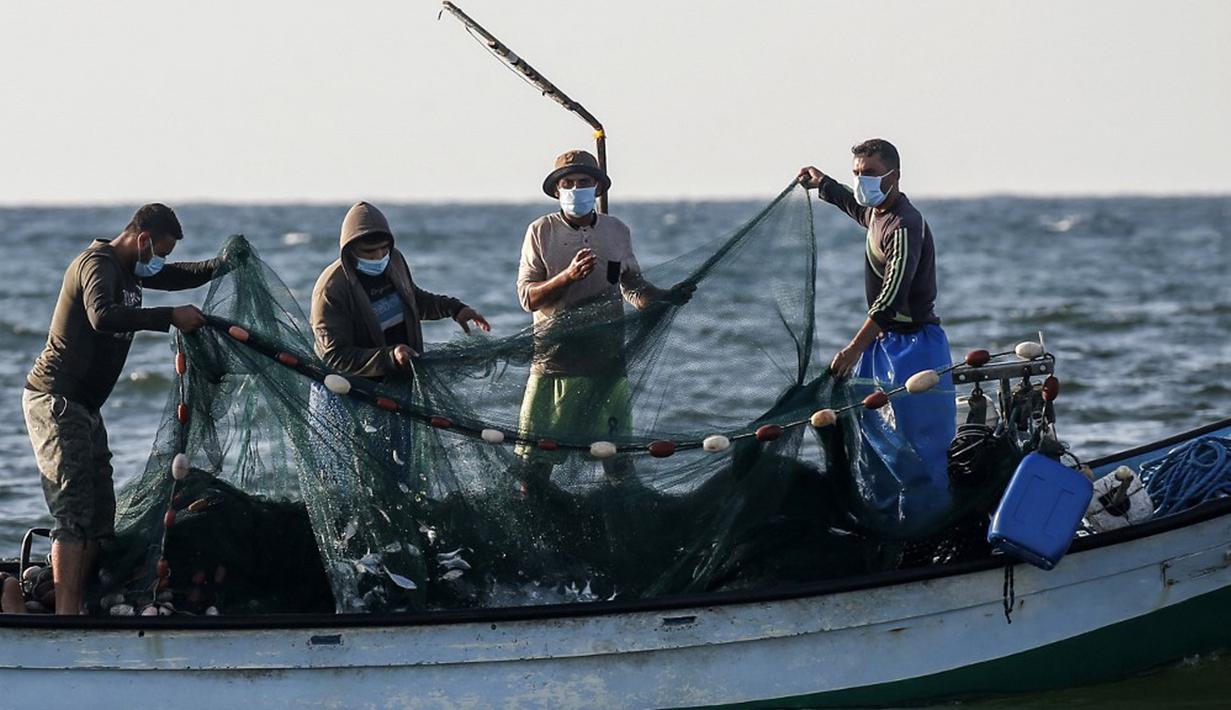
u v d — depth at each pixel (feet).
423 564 85.97
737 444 87.20
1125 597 87.71
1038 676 88.12
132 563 86.99
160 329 83.76
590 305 89.56
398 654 83.35
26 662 82.53
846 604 85.51
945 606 86.22
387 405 85.66
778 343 89.20
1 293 447.42
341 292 88.33
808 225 91.04
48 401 85.56
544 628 83.87
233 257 86.94
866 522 88.33
